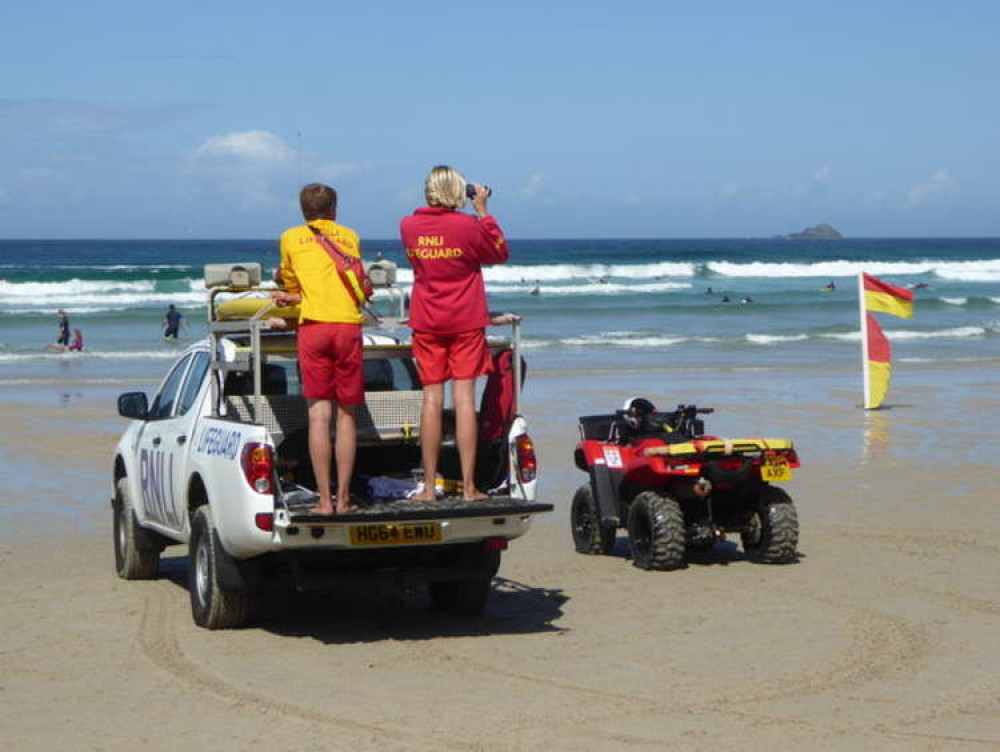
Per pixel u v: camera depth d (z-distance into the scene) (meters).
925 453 27.12
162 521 14.62
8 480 24.02
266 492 11.77
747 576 15.67
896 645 12.16
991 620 13.25
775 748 9.09
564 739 9.30
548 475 24.56
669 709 10.08
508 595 14.80
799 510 20.53
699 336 65.88
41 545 18.19
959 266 143.38
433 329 12.23
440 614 13.88
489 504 12.23
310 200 12.33
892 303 35.31
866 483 23.27
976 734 9.45
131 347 59.09
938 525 19.20
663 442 16.66
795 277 132.50
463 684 10.88
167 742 9.33
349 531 11.76
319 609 14.19
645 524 16.23
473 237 12.11
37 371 48.09
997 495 22.00
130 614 13.82
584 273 128.00
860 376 45.66
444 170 12.37
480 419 13.02
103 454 27.38
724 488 16.36
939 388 41.50
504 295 97.38
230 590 12.72
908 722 9.73
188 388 14.42
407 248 12.27
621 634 12.73
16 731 9.63
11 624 13.30
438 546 13.16
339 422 12.01
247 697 10.51
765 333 67.81
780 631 12.78
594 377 45.03
